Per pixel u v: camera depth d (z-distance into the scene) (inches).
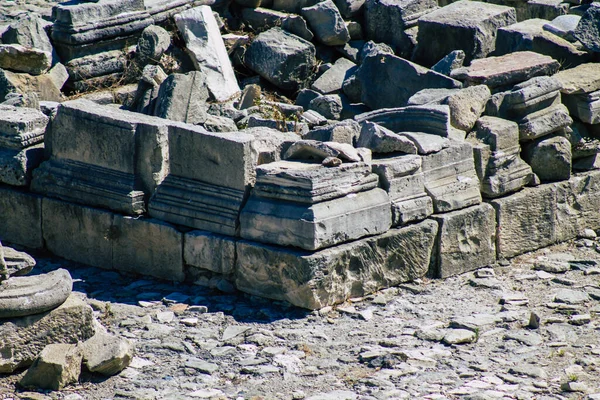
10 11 2298.2
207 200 1424.7
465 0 2011.6
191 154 1437.0
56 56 1918.1
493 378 1183.6
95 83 1936.5
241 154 1381.6
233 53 2038.6
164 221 1462.8
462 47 1886.1
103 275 1494.8
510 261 1563.7
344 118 1888.5
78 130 1519.4
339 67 1988.2
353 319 1343.5
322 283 1343.5
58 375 1149.1
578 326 1334.9
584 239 1651.1
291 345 1266.0
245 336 1293.1
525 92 1595.7
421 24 1937.7
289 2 2112.5
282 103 1936.5
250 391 1154.7
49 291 1189.1
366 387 1161.4
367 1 2062.0
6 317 1175.6
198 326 1317.7
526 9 2087.8
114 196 1486.2
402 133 1492.4
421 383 1170.0
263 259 1366.9
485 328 1322.6
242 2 2128.4
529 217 1583.4
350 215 1365.7
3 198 1590.8
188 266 1450.5
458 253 1493.6
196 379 1182.3
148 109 1776.6
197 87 1744.6
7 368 1181.1
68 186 1529.3
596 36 1784.0
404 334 1299.2
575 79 1684.3
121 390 1153.4
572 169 1685.5
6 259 1216.2
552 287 1467.8
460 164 1505.9
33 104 1702.8
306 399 1132.5
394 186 1424.7
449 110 1546.5
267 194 1375.5
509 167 1565.0
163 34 1961.1
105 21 1940.2
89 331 1220.5
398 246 1425.9
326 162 1373.0
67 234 1542.8
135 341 1273.4
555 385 1171.3
